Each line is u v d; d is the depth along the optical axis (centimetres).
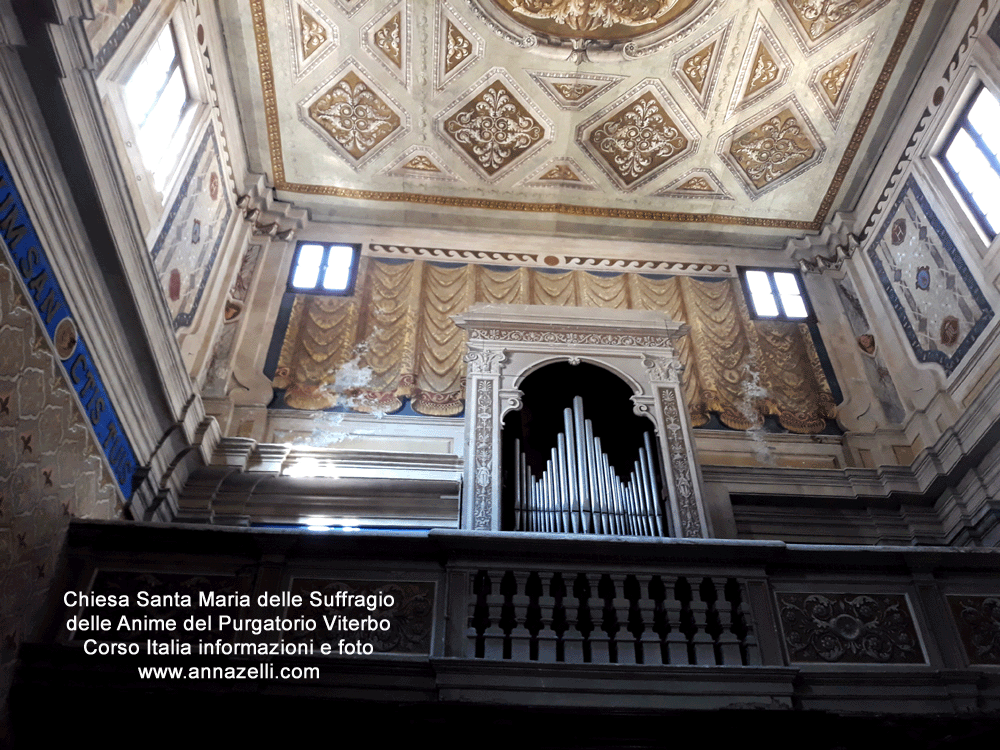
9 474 476
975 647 529
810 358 920
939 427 792
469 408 708
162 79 708
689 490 675
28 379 496
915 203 892
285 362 855
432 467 757
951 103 841
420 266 977
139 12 608
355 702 470
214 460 736
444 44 876
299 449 754
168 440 693
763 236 1045
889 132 946
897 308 908
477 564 532
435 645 504
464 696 474
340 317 906
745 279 1006
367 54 885
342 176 992
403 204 1015
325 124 945
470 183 1002
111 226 554
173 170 713
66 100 488
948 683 505
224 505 727
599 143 970
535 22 858
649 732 481
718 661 513
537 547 534
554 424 770
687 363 900
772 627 521
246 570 533
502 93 924
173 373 681
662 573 536
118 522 540
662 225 1038
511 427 757
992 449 724
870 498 783
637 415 741
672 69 899
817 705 492
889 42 872
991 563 558
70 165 517
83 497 573
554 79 909
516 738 477
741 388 883
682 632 530
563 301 958
